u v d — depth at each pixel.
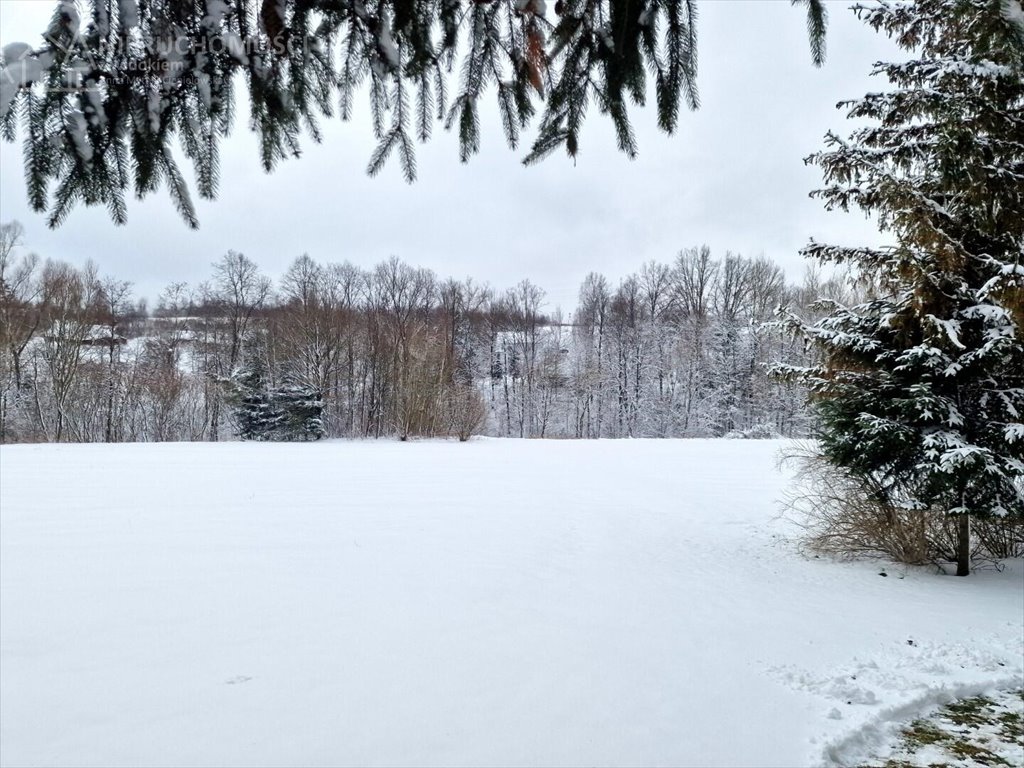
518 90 2.90
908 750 3.30
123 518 10.02
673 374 47.06
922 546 7.03
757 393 41.56
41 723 3.48
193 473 16.36
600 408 48.38
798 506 11.23
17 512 10.46
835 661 4.37
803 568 7.09
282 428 35.59
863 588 6.26
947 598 5.89
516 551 7.93
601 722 3.47
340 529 9.27
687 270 53.12
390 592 6.10
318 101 2.62
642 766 3.02
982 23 2.67
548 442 31.95
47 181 2.23
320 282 44.28
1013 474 6.20
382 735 3.33
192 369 42.91
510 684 3.97
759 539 8.69
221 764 3.05
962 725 3.58
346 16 2.37
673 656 4.45
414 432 35.50
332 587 6.27
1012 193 5.39
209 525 9.49
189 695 3.83
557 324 60.31
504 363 54.06
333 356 39.62
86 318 34.22
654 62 2.68
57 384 33.41
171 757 3.12
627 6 2.41
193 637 4.85
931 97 5.88
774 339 40.59
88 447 25.81
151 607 5.61
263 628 5.06
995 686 4.05
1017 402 6.40
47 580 6.51
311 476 16.06
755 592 6.12
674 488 14.10
